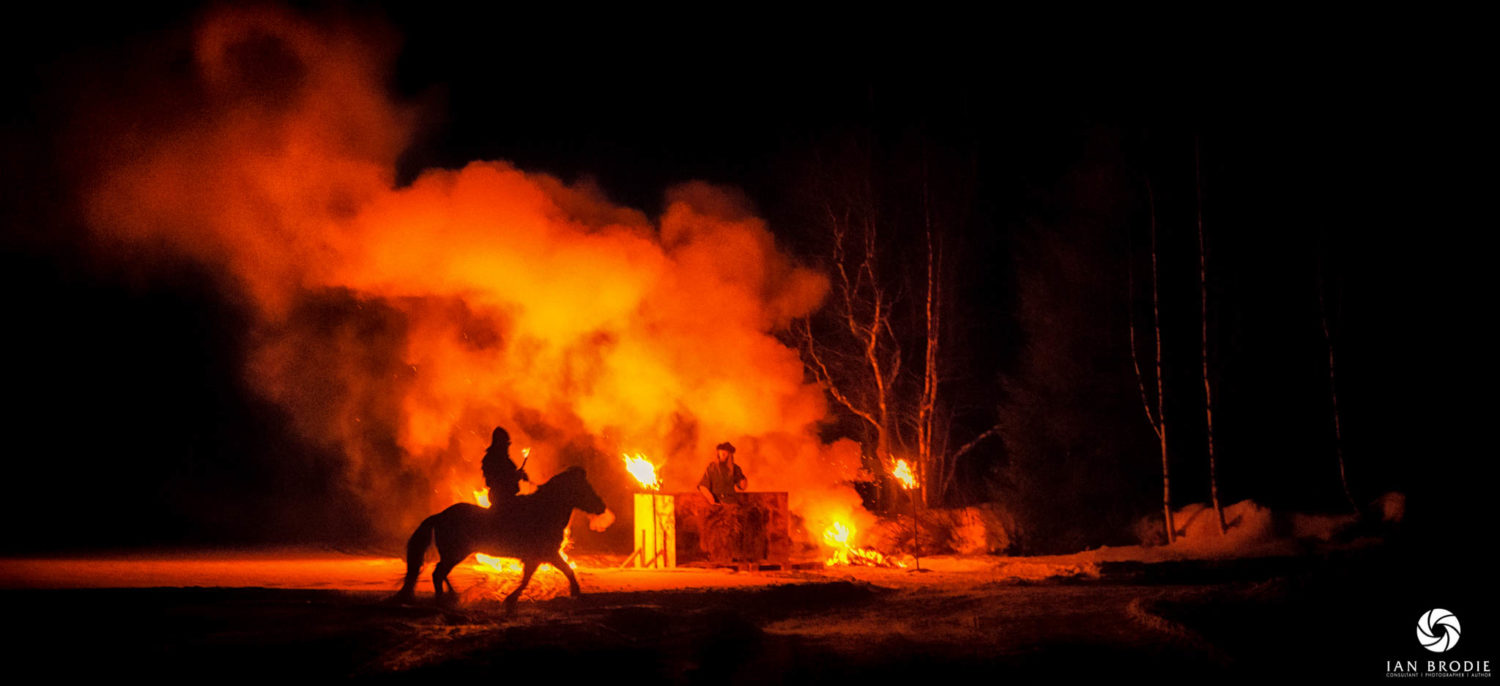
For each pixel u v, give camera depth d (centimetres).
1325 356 2778
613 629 1200
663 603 1477
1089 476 2747
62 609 1162
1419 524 2319
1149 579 1914
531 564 1435
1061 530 2709
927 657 1105
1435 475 2575
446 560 1425
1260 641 1176
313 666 974
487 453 1507
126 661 956
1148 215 2806
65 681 902
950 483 3109
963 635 1259
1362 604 1341
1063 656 1101
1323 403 2781
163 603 1238
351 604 1270
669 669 1041
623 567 2131
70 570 1933
